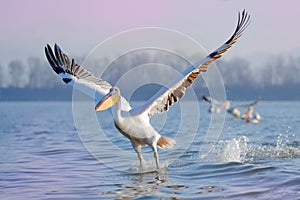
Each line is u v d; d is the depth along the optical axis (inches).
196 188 379.2
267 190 365.1
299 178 396.5
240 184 386.3
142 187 387.9
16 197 366.0
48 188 391.5
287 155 510.9
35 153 585.6
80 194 370.3
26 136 805.9
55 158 540.4
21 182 414.6
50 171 460.8
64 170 464.4
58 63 477.1
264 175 412.2
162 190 375.9
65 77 467.2
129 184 399.2
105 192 374.6
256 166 445.1
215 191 367.9
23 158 543.5
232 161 474.6
